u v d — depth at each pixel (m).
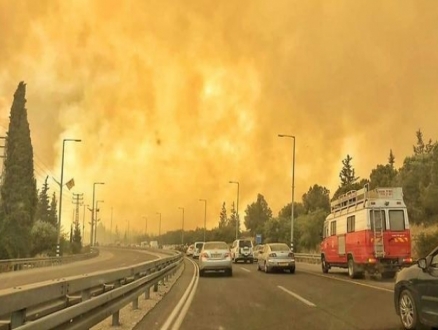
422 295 8.69
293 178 46.41
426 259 8.71
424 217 48.69
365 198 21.45
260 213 130.88
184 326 9.84
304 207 104.56
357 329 9.44
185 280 22.48
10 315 4.77
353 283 20.11
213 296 15.45
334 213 26.42
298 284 19.77
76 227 91.94
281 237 76.44
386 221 21.16
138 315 11.03
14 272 32.06
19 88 46.38
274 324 10.08
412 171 54.72
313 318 10.82
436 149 53.03
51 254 56.97
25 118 46.31
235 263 44.69
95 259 59.03
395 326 9.75
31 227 45.94
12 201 44.16
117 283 9.56
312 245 61.78
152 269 15.62
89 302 6.78
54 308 5.80
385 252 20.88
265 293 16.28
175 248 89.00
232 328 9.62
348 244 23.44
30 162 45.94
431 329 8.90
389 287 18.17
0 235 42.22
